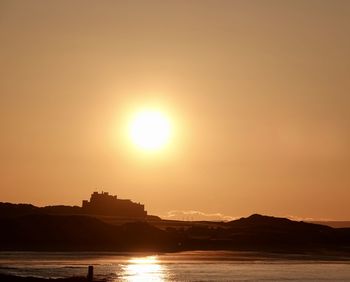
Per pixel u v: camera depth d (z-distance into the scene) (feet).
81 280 647.15
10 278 639.35
